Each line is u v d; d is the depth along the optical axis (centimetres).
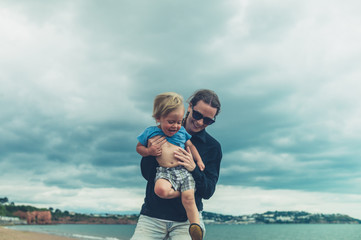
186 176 255
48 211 16588
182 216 266
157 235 270
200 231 238
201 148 288
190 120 286
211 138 301
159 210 266
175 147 263
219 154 300
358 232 8131
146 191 280
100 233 6334
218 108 281
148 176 277
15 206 15500
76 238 4069
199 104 275
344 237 6397
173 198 263
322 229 10838
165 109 248
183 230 265
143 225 271
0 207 14075
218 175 298
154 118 263
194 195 269
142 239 265
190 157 262
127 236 5256
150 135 269
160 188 245
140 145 276
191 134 292
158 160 263
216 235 7106
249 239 5872
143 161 278
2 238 3322
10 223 13750
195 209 254
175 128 257
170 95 256
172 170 256
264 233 8038
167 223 268
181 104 253
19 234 4003
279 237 6475
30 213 15638
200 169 274
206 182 268
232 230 10219
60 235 4631
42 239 3419
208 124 280
